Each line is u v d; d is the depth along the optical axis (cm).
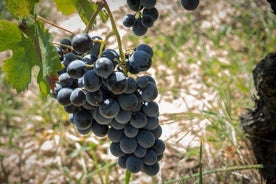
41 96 111
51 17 138
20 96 122
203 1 148
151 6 60
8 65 62
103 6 59
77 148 108
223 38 136
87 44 55
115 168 102
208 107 110
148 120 59
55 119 116
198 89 120
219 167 98
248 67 122
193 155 101
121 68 57
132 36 135
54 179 103
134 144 59
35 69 119
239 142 99
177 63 128
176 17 143
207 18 143
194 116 102
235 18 142
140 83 57
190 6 58
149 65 57
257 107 89
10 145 110
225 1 147
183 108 115
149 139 59
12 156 108
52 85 57
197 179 95
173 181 91
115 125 58
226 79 120
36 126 115
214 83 121
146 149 60
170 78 125
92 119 60
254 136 90
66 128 113
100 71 53
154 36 138
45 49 57
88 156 106
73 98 57
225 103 104
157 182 98
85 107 58
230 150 98
